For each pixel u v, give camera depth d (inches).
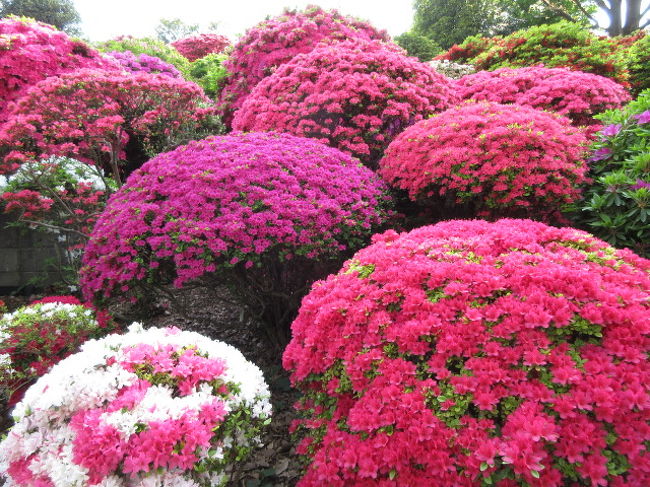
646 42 341.1
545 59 307.9
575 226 149.0
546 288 69.6
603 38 341.7
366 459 58.1
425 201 165.6
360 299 83.0
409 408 60.3
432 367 63.9
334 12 282.7
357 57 212.4
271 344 151.7
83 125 183.8
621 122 150.2
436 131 160.7
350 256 146.8
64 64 252.7
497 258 82.3
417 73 214.5
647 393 54.7
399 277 81.4
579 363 58.9
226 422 72.3
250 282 135.6
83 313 135.2
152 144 262.4
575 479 50.2
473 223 108.1
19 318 126.8
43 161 186.5
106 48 412.2
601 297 65.6
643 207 124.3
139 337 86.8
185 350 83.1
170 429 62.6
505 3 713.6
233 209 124.3
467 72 334.0
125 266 119.9
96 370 74.7
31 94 168.1
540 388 56.6
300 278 146.3
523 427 52.8
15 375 114.3
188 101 213.5
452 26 746.8
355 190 148.5
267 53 279.6
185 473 65.7
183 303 182.9
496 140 143.3
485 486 52.4
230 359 84.9
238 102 291.1
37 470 64.6
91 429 63.1
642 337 59.4
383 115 200.7
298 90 211.2
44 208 178.4
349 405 73.7
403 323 73.1
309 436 83.4
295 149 156.4
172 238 117.5
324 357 77.2
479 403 56.9
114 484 59.9
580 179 138.7
